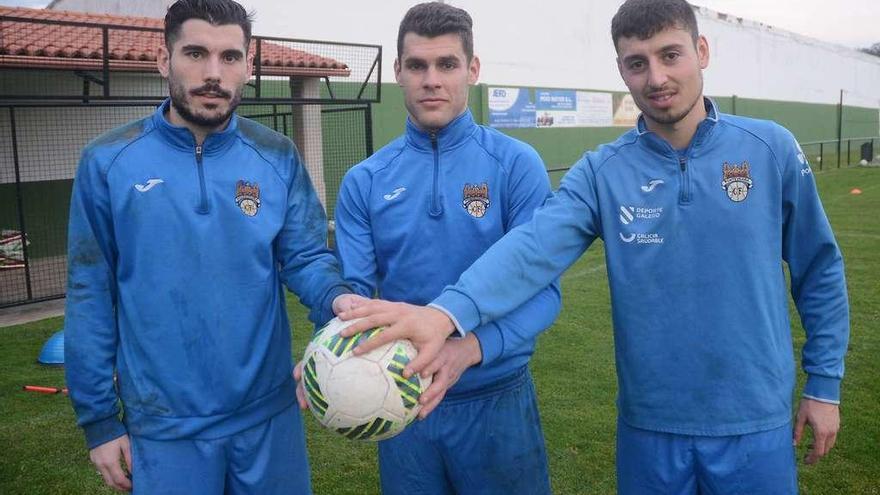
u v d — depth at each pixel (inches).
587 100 795.4
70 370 78.9
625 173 79.3
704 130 76.2
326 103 367.6
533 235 76.3
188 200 79.4
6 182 374.0
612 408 167.5
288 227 87.4
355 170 93.8
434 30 85.0
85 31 420.5
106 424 80.4
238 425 82.5
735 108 1165.1
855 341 211.6
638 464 81.4
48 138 381.7
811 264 79.4
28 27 400.2
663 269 77.4
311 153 446.9
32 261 405.7
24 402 181.3
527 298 74.6
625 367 81.2
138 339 79.7
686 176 76.4
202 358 80.3
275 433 86.0
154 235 78.7
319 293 83.2
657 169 77.7
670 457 79.1
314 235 88.9
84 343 78.5
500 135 92.5
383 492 94.9
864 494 126.6
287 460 87.8
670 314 77.4
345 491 132.3
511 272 73.1
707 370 76.5
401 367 68.1
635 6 75.3
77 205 79.0
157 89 399.5
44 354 217.9
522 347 88.1
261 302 83.3
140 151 79.6
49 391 187.8
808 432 151.3
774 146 76.6
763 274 75.8
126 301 80.1
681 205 76.5
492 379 87.7
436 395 67.9
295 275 87.1
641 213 78.0
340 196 95.0
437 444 89.7
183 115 79.0
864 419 155.5
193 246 79.5
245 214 81.9
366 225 92.8
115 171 78.6
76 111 385.7
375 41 549.6
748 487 76.5
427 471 91.3
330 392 68.9
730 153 76.2
